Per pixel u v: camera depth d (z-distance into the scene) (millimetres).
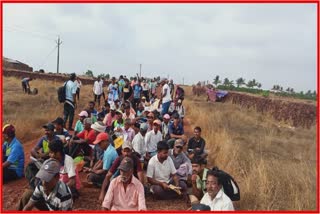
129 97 12734
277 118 15961
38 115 10523
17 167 5293
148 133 6184
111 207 3635
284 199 4977
